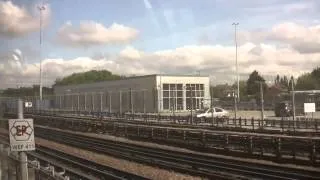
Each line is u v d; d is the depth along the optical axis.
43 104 71.44
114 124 45.41
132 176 19.09
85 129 50.50
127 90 69.81
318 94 50.47
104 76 81.62
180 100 68.06
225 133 28.81
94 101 73.94
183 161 23.73
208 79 71.75
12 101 20.36
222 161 23.61
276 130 33.75
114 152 28.92
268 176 18.05
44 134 42.81
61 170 20.28
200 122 45.78
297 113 49.19
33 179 12.08
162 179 19.12
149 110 65.94
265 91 75.38
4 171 13.67
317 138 22.84
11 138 10.72
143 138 39.41
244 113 58.91
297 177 17.75
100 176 19.62
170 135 35.62
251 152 26.34
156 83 66.00
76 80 87.88
